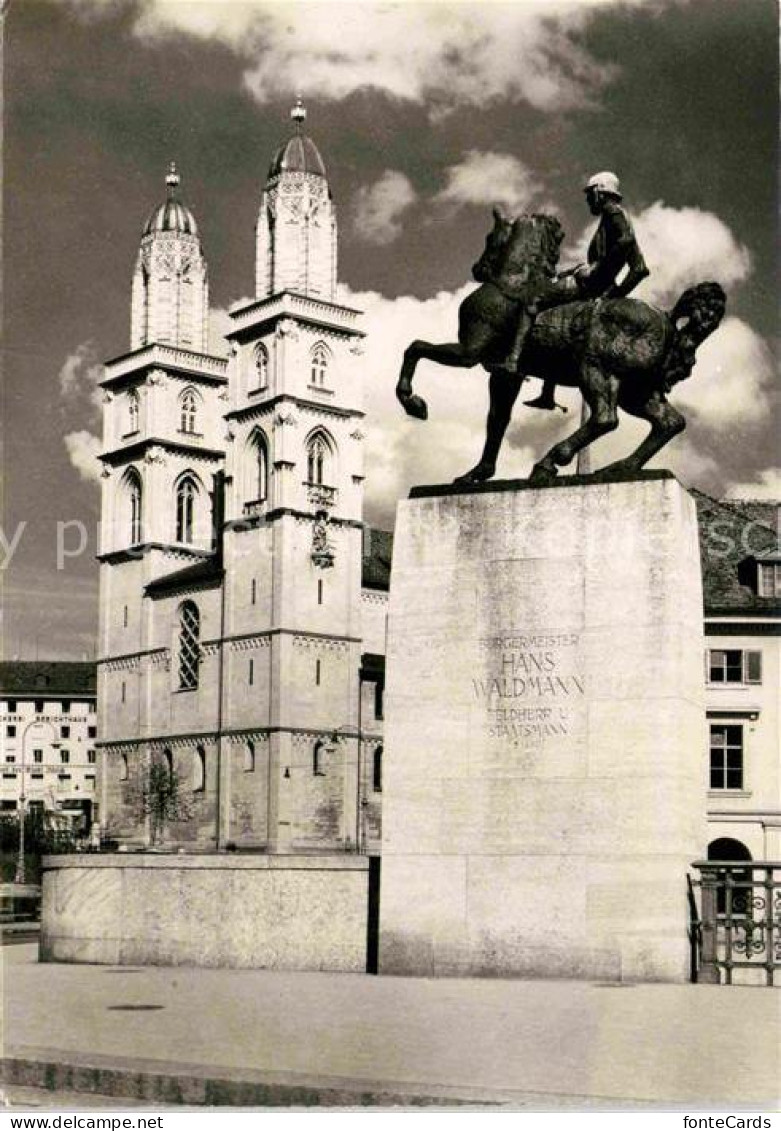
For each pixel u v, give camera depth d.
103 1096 12.47
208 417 158.38
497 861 18.38
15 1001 16.14
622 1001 15.80
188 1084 12.10
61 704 190.75
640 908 17.78
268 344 143.88
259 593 141.88
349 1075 12.02
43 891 21.08
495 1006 15.46
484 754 18.56
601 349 18.89
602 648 18.30
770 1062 12.45
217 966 19.81
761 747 74.00
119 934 20.44
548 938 18.08
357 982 17.70
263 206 146.25
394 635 19.08
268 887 19.72
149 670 150.75
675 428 19.05
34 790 188.25
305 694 140.12
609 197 19.41
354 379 144.00
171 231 157.00
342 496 143.00
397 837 18.78
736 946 18.73
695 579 18.98
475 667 18.73
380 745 143.25
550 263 19.67
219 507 156.00
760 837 73.69
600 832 18.03
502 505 18.88
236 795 141.50
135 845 147.38
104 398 160.38
